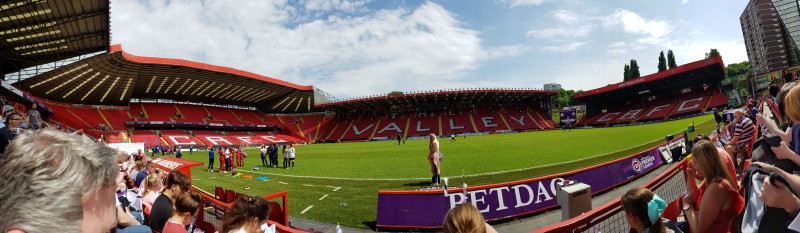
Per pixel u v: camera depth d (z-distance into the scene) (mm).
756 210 2289
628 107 74875
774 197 1904
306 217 9000
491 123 74625
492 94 71500
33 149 928
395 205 7812
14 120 5879
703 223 3012
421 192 7766
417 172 17109
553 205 8469
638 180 11328
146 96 65125
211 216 5562
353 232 7750
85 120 53969
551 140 34375
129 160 12250
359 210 9469
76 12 26953
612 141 27688
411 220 7617
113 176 1128
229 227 3271
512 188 8188
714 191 2918
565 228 3498
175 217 3818
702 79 62438
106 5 27266
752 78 51500
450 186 12602
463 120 76250
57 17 26875
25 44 31219
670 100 67188
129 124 58969
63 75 40562
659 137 27484
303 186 14078
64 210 913
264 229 4016
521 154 22609
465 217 2295
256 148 53781
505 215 7883
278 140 71875
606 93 72125
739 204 2885
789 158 2609
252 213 3303
